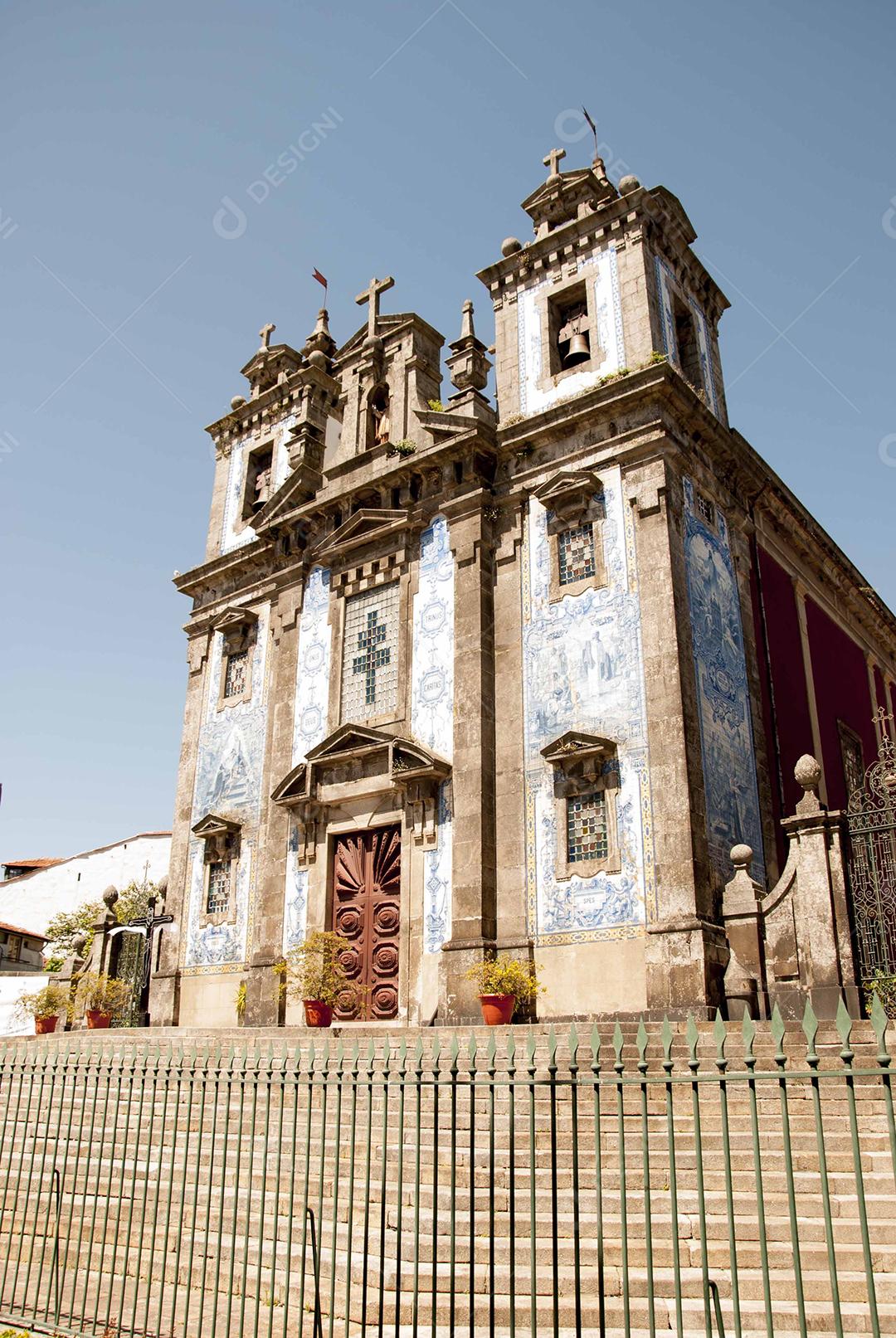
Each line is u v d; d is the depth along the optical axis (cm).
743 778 1780
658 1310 695
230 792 2256
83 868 4347
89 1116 1317
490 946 1680
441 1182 884
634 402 1792
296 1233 859
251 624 2378
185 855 2298
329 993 1806
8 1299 902
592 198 2056
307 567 2272
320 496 2233
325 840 1997
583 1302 710
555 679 1761
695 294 2130
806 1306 691
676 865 1531
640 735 1628
